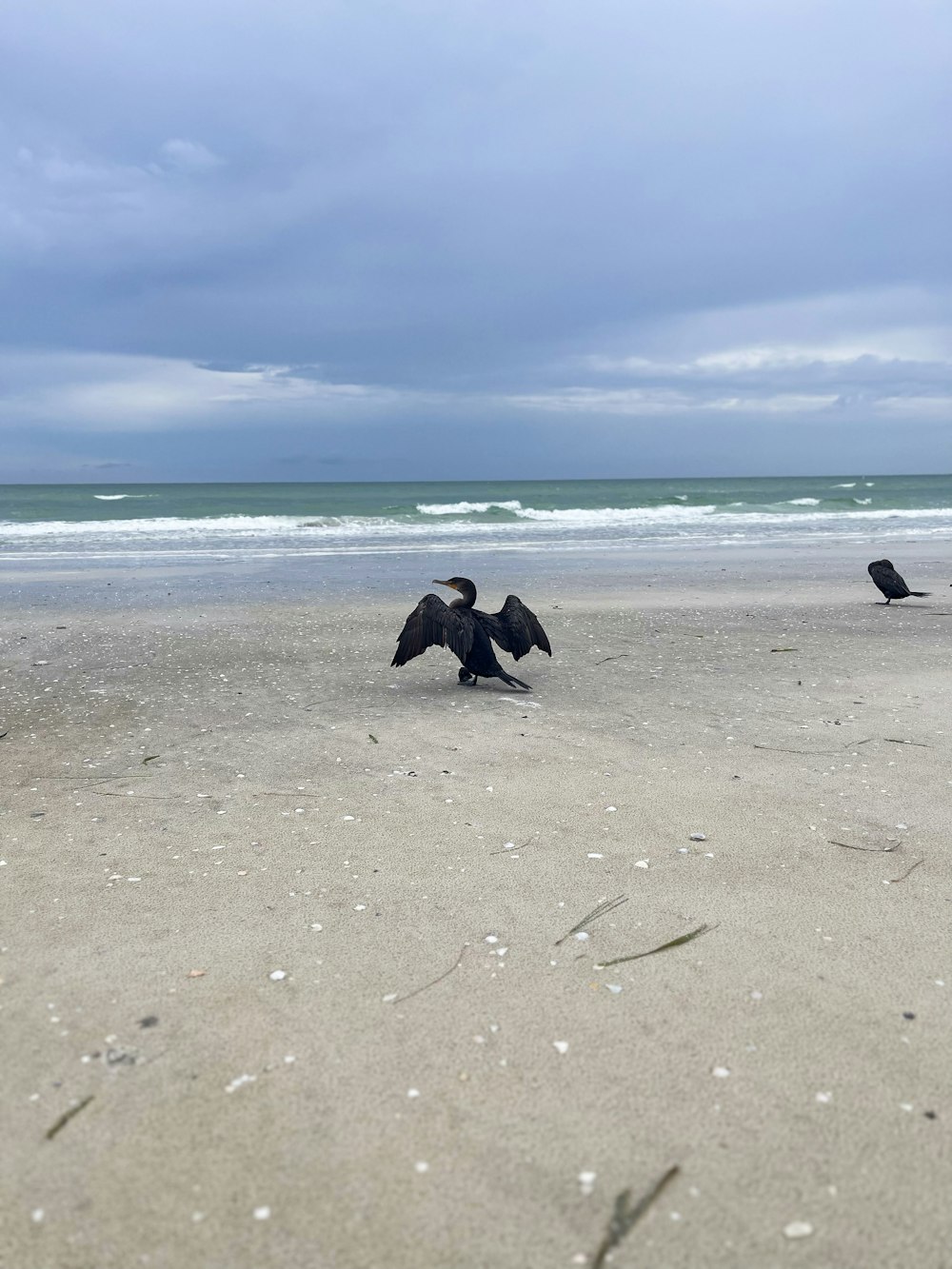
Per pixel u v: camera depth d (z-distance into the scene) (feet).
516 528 117.39
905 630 43.86
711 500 230.68
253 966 13.20
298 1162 9.29
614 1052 11.13
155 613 48.85
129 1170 9.18
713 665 35.83
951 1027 11.62
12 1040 11.34
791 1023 11.72
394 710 28.86
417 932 14.25
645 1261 8.13
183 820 19.26
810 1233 8.43
